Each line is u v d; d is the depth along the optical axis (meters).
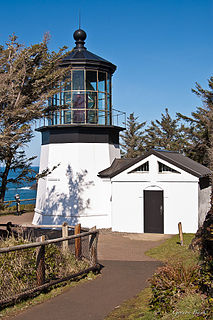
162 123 50.97
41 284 7.87
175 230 17.86
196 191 17.56
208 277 6.91
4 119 11.77
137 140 52.75
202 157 38.31
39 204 21.66
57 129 20.42
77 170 20.11
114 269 10.40
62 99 20.36
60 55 13.83
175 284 7.06
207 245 9.83
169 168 18.31
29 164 13.53
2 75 11.63
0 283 7.30
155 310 6.54
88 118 20.31
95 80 20.44
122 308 7.10
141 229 18.50
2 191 12.90
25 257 8.05
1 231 11.93
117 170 18.91
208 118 37.72
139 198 18.61
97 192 20.38
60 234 17.89
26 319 6.57
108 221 20.47
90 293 8.07
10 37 12.44
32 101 12.84
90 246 9.72
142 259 11.98
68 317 6.67
